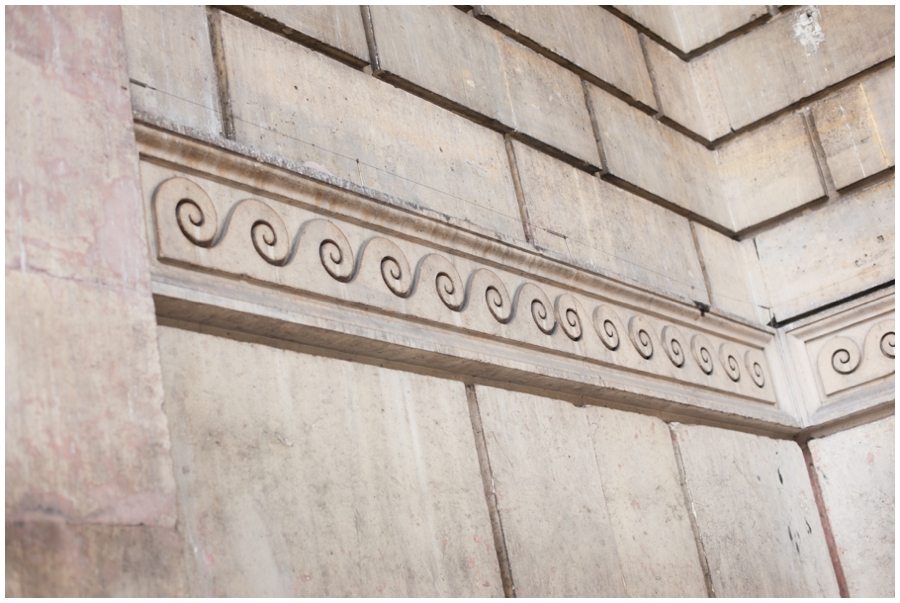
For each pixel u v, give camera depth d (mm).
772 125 6328
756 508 5305
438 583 3434
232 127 3543
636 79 6059
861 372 5746
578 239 4980
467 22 4953
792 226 6168
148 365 2705
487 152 4699
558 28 5578
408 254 3908
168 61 3428
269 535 2982
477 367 3967
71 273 2617
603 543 4230
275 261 3332
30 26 2801
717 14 6625
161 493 2588
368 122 4117
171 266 3018
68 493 2385
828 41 6176
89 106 2875
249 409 3094
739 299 6039
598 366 4641
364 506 3305
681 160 6141
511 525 3824
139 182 2938
